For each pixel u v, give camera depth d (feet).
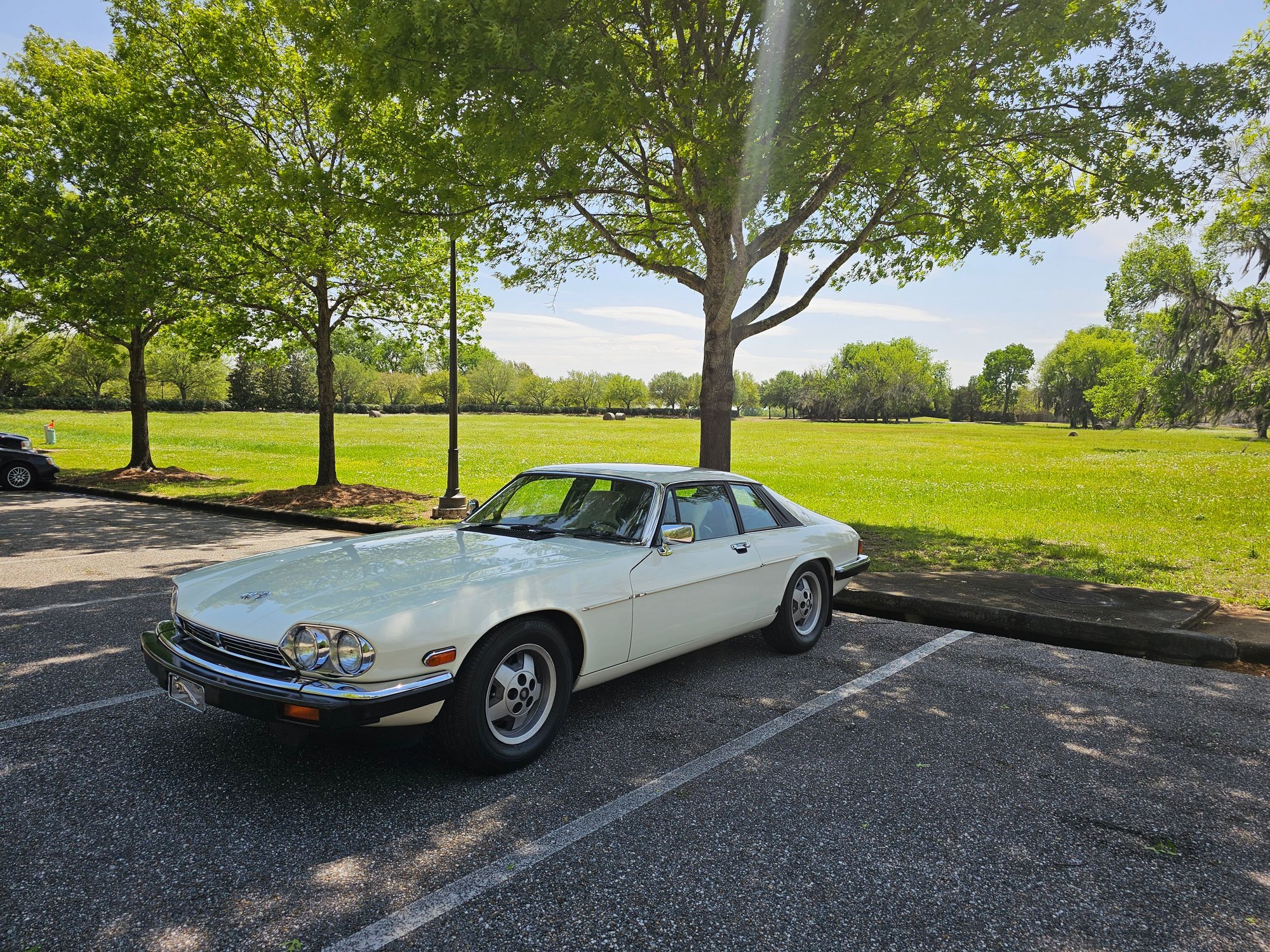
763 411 654.94
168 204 44.75
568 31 24.34
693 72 27.32
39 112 50.37
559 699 12.25
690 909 8.31
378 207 32.30
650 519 14.73
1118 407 202.28
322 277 49.34
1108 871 9.24
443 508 40.57
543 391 459.32
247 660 10.62
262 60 42.42
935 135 26.68
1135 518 44.98
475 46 23.76
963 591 23.49
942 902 8.52
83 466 70.59
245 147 40.68
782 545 17.53
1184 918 8.32
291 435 140.36
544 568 12.42
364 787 11.13
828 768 12.04
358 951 7.52
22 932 7.71
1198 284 91.15
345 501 46.60
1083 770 12.09
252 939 7.69
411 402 415.64
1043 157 33.73
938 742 13.15
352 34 27.02
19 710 13.92
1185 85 26.53
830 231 40.78
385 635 10.08
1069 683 16.48
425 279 51.34
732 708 14.69
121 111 43.78
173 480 58.70
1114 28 25.32
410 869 9.02
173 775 11.38
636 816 10.38
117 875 8.76
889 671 17.17
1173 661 18.48
